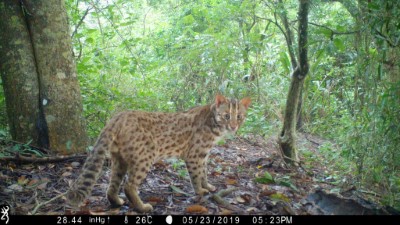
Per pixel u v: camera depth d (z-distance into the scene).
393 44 1.25
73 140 1.38
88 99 1.68
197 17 2.28
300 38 1.42
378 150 1.26
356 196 1.17
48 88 1.35
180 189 1.19
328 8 1.83
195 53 1.96
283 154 1.54
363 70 1.32
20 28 1.33
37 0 1.33
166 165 1.38
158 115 1.11
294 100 1.51
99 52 1.77
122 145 1.02
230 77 2.11
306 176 1.44
